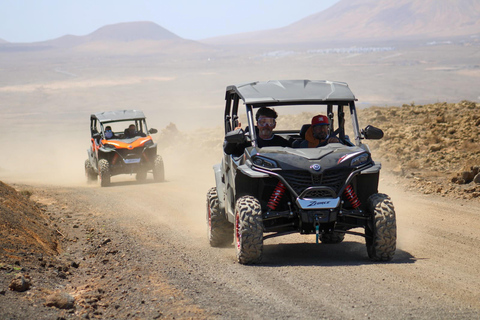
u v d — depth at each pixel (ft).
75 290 45.01
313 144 57.88
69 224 84.23
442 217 78.89
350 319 35.04
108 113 166.09
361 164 52.19
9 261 49.49
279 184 51.98
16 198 89.20
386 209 51.34
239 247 52.26
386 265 50.34
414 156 136.05
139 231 77.00
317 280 44.86
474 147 134.21
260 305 38.63
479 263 51.80
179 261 55.47
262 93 56.85
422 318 34.86
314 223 49.93
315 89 57.47
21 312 36.42
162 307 39.22
